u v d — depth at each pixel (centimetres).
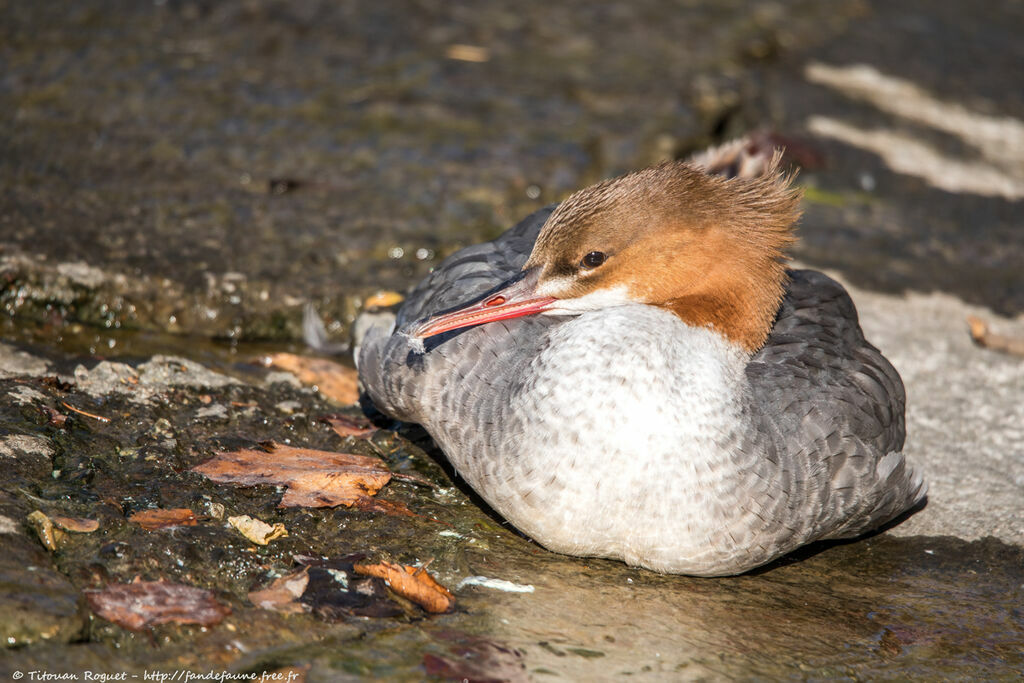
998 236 1221
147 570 559
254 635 529
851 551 705
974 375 933
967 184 1348
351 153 1173
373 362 729
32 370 750
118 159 1088
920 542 716
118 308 865
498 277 728
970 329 1014
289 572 582
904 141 1433
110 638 509
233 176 1094
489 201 1109
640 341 606
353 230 1025
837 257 1122
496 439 629
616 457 594
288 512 636
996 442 832
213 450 692
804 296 759
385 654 531
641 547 618
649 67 1479
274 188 1084
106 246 920
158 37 1372
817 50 1681
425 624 560
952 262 1149
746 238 665
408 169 1154
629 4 1722
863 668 578
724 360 650
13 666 476
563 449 599
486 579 611
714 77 1473
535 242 725
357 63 1380
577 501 601
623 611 602
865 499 657
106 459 656
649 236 658
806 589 654
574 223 664
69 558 554
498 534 659
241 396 776
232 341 882
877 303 1039
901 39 1783
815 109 1473
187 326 878
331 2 1552
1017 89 1650
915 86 1608
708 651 575
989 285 1110
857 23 1825
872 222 1216
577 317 640
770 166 705
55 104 1173
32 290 848
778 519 622
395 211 1070
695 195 665
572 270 669
